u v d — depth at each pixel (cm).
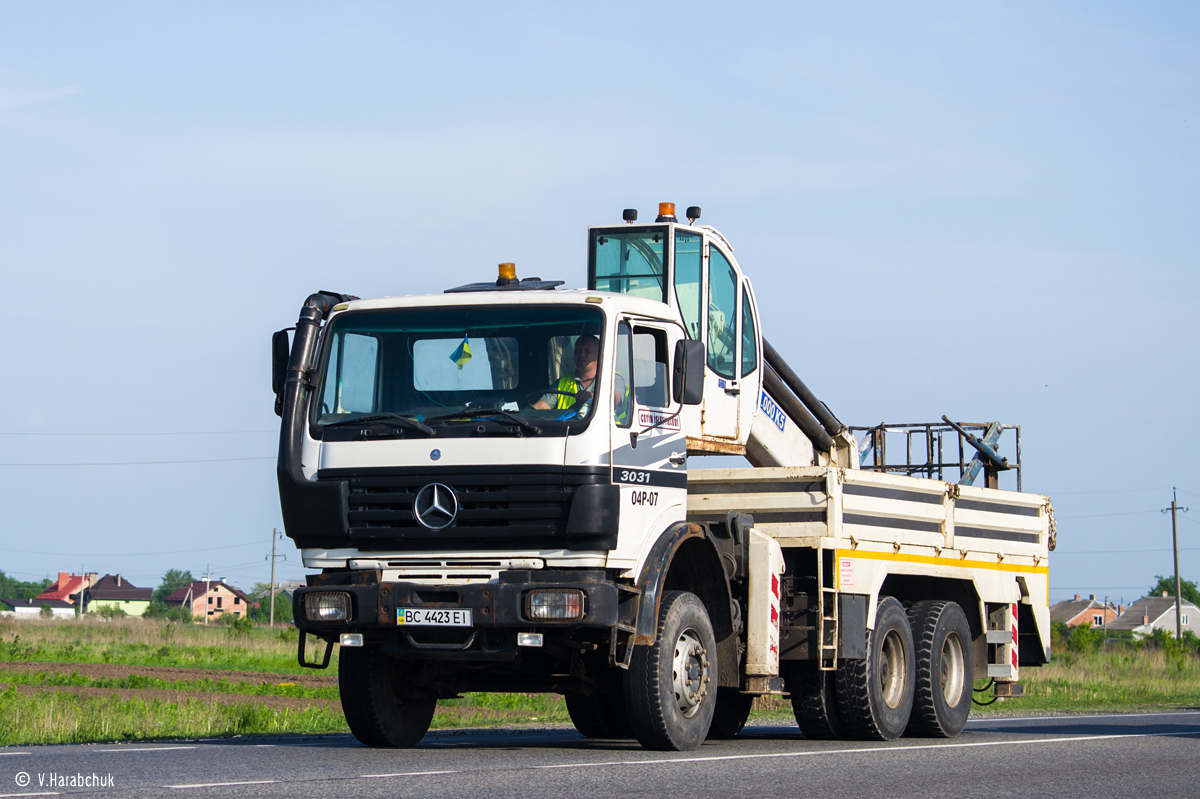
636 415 1931
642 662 1930
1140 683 6262
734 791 1412
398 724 2067
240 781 1412
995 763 1811
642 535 1912
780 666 2456
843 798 1376
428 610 1834
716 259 2542
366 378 1956
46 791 1314
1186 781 1617
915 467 3272
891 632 2520
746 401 2570
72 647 9069
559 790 1380
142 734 2572
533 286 2178
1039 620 3003
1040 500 3034
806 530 2356
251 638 11450
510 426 1847
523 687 2103
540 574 1827
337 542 1905
